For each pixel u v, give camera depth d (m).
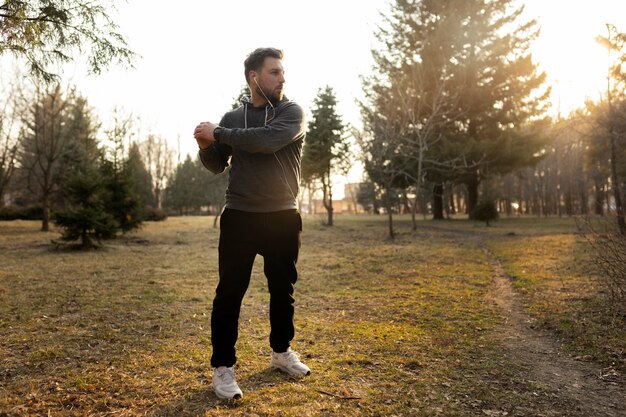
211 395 2.44
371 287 6.28
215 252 11.38
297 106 2.54
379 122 18.72
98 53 6.13
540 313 4.48
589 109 12.98
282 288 2.70
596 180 23.20
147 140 55.38
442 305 5.00
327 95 26.16
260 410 2.24
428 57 26.59
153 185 56.66
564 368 2.97
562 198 51.41
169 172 62.12
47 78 6.07
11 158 24.64
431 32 28.59
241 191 2.52
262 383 2.62
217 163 2.64
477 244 13.42
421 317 4.43
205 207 67.81
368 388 2.56
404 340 3.58
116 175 15.98
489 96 27.34
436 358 3.13
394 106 22.30
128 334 3.80
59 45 5.89
